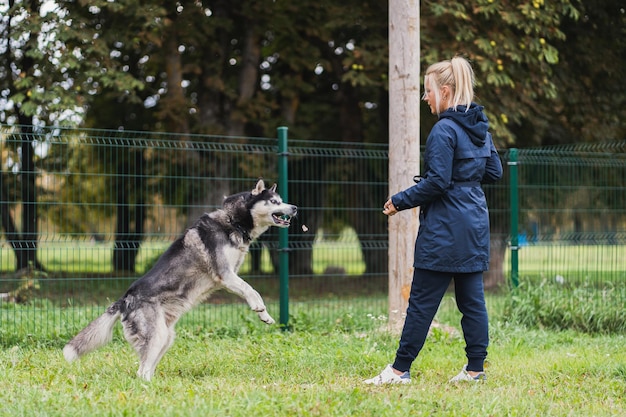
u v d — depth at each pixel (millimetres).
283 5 13875
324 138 16656
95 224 13625
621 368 6152
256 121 14906
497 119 12703
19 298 10188
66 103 11625
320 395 4926
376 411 4605
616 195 13531
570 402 5098
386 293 13836
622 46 15055
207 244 6152
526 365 6527
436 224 5363
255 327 8734
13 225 12773
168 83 13867
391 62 8289
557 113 15016
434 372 6113
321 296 13211
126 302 5859
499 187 14117
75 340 5746
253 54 14570
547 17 11969
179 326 8734
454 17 12219
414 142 8273
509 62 12836
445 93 5574
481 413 4648
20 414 4457
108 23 13305
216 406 4617
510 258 10336
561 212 13086
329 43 15570
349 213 15766
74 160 11148
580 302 9336
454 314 9914
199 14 13734
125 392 5102
